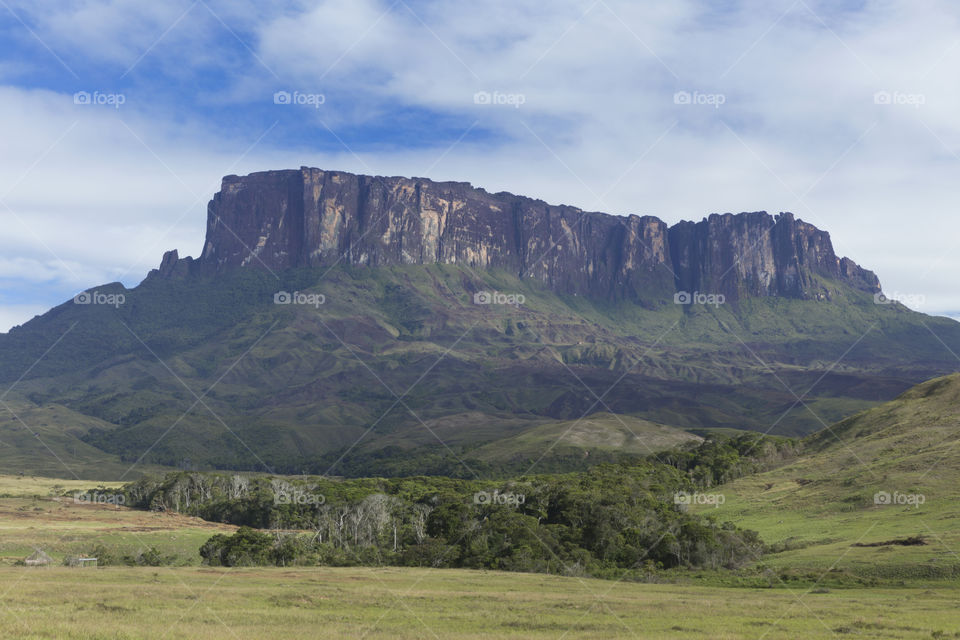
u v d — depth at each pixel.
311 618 64.38
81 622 57.41
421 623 64.12
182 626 57.97
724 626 65.19
